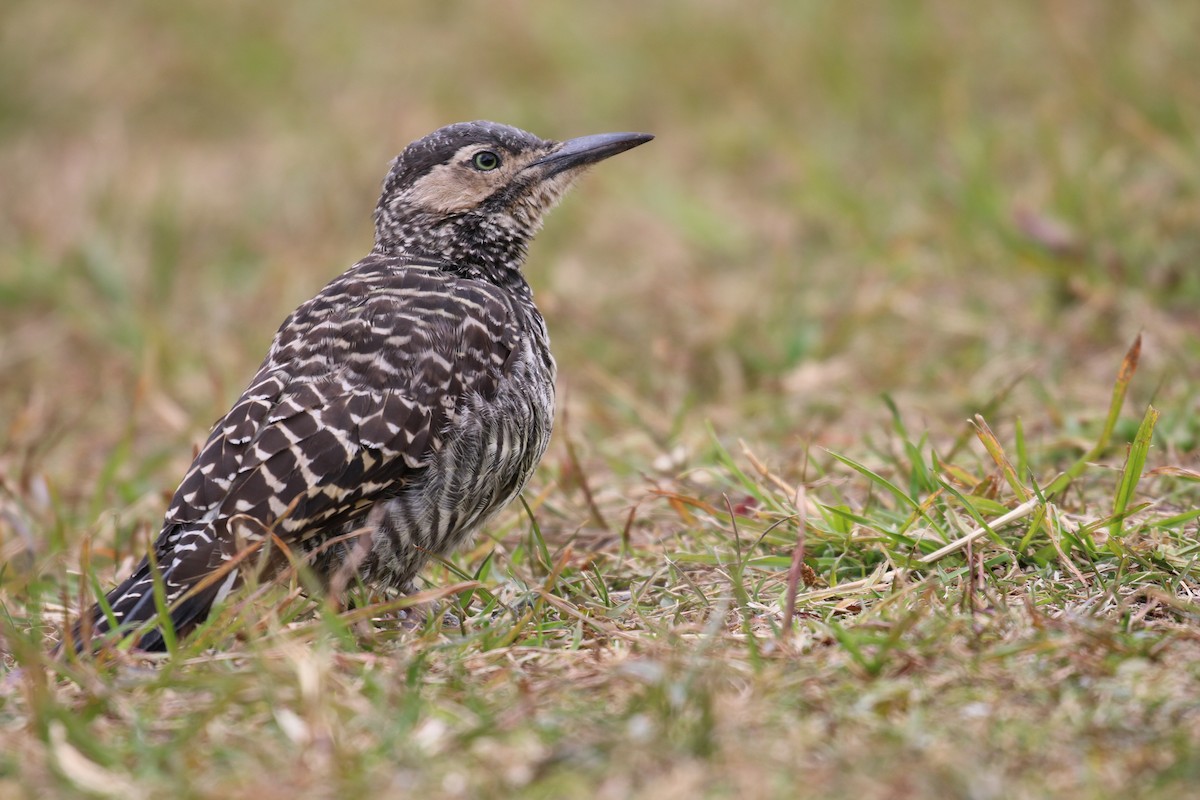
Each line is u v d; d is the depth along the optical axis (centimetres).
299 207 1944
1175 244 1442
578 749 653
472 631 841
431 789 631
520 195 1059
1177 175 1548
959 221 1548
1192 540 895
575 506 1105
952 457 1050
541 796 623
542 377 955
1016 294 1442
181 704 729
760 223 1759
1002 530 913
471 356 907
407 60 2325
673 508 1061
